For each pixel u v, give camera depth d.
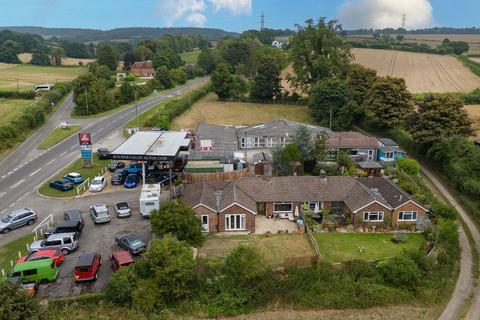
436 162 71.44
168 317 36.16
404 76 149.38
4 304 29.80
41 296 34.56
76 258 43.25
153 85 159.88
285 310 38.22
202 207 49.69
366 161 72.00
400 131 87.88
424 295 39.50
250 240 48.28
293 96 132.12
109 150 80.56
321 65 117.75
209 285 38.94
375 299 38.88
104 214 51.03
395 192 53.78
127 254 41.31
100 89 123.56
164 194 60.38
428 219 51.59
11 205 56.31
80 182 64.62
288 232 50.38
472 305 38.69
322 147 68.94
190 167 64.12
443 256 43.69
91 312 35.91
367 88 105.88
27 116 96.50
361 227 51.12
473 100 115.12
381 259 43.12
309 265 41.47
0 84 151.38
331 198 54.03
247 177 56.41
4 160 76.19
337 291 39.34
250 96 135.62
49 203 57.28
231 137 84.06
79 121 108.81
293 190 54.53
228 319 36.94
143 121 104.69
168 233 42.69
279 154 66.62
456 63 173.25
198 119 111.94
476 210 55.59
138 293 36.50
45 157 78.06
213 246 46.62
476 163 62.44
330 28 120.31
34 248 43.50
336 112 101.38
